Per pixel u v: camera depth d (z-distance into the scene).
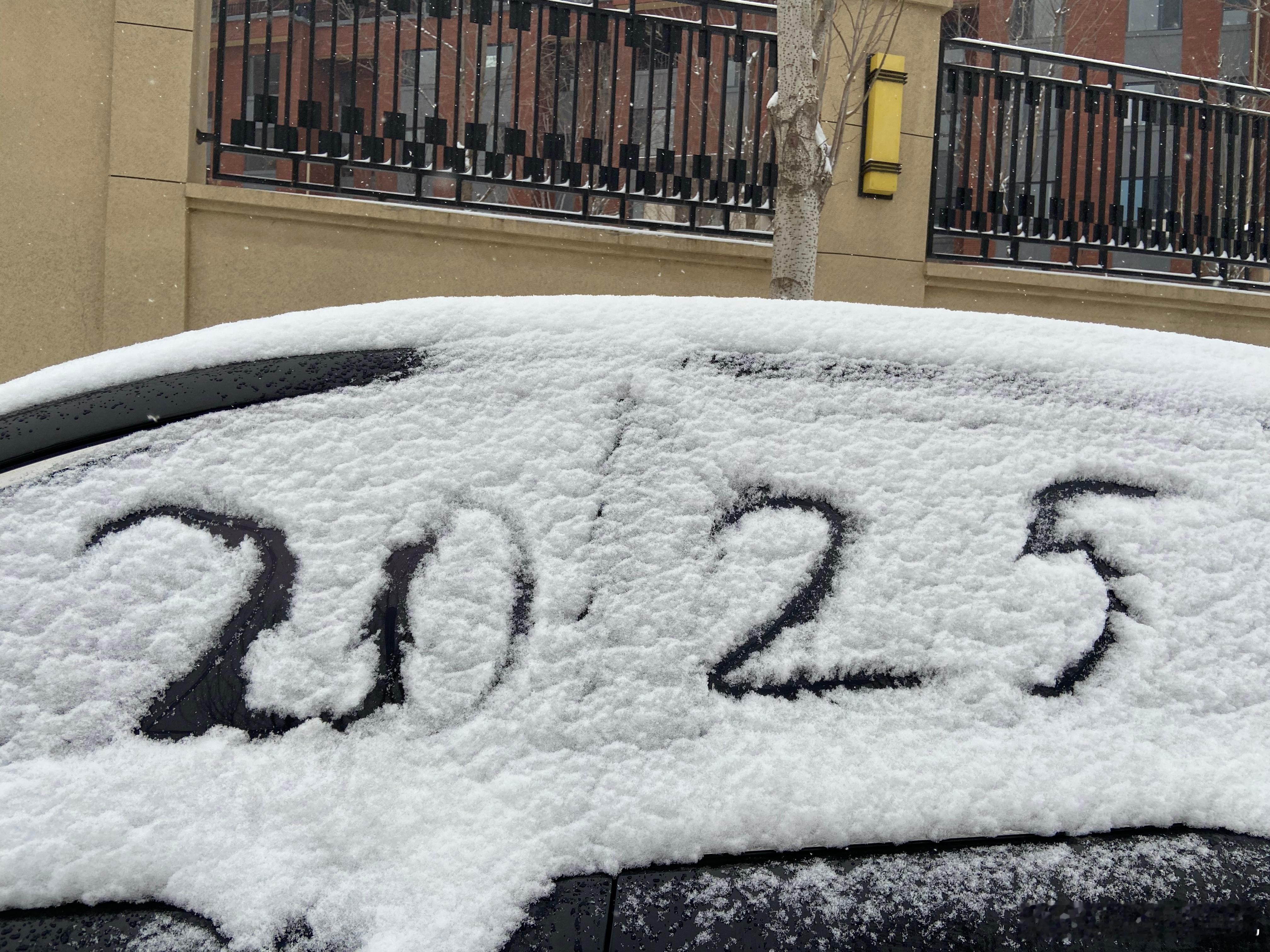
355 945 0.97
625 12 6.76
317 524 1.20
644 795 1.07
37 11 6.01
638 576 1.19
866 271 7.22
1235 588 1.30
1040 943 1.03
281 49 19.39
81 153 6.10
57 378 1.36
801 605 1.19
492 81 16.78
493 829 1.04
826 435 1.30
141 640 1.15
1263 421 1.44
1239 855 1.11
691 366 1.33
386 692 1.12
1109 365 1.44
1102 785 1.13
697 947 0.99
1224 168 9.60
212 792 1.06
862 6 5.80
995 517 1.27
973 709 1.16
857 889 1.04
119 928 0.99
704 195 6.99
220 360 1.35
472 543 1.19
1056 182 7.62
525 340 1.35
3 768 1.07
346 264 6.38
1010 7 20.67
